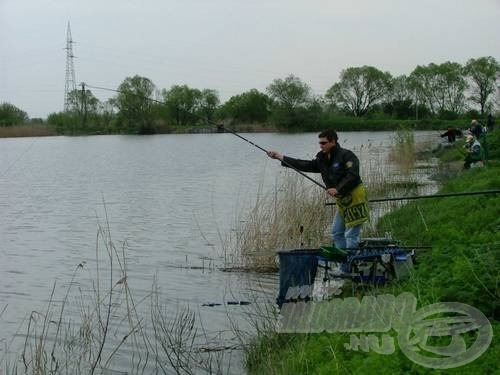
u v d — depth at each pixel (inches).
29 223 816.9
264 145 2438.5
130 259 594.9
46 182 1338.6
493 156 1050.1
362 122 3543.3
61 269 568.7
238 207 886.4
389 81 4116.6
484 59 4005.9
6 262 598.5
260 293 463.5
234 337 374.9
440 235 474.6
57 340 383.6
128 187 1213.1
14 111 2837.1
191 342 370.6
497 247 332.2
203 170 1534.2
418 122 3368.6
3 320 426.9
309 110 3472.0
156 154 2212.1
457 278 301.0
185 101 3646.7
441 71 4035.4
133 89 3309.5
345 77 4116.6
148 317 420.5
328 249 371.6
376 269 371.6
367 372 242.4
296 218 553.9
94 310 431.8
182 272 535.5
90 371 338.3
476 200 531.8
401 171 976.9
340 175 407.2
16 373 336.8
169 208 919.0
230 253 581.0
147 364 346.3
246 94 3732.8
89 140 3331.7
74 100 2869.1
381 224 595.8
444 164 1192.2
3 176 1482.5
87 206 967.6
